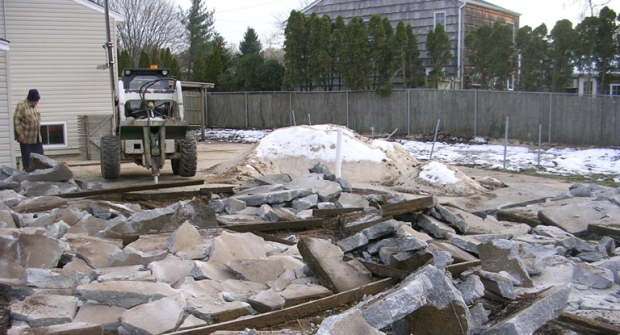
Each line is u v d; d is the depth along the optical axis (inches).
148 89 514.0
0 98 492.4
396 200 337.7
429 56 1042.7
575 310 190.9
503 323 159.9
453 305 159.9
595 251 259.6
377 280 217.0
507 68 971.9
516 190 390.9
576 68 977.5
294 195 354.9
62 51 710.5
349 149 534.6
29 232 249.3
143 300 179.2
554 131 820.0
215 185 447.8
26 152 470.3
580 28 899.4
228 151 791.7
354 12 1181.1
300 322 180.5
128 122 456.1
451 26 1063.0
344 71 1040.2
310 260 217.3
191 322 169.8
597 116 773.3
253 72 1289.4
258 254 234.4
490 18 1140.5
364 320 142.9
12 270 208.5
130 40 1957.4
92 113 732.0
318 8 1234.6
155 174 454.9
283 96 1152.8
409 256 224.7
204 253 231.6
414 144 867.4
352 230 276.1
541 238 284.0
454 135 919.7
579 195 376.5
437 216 287.9
